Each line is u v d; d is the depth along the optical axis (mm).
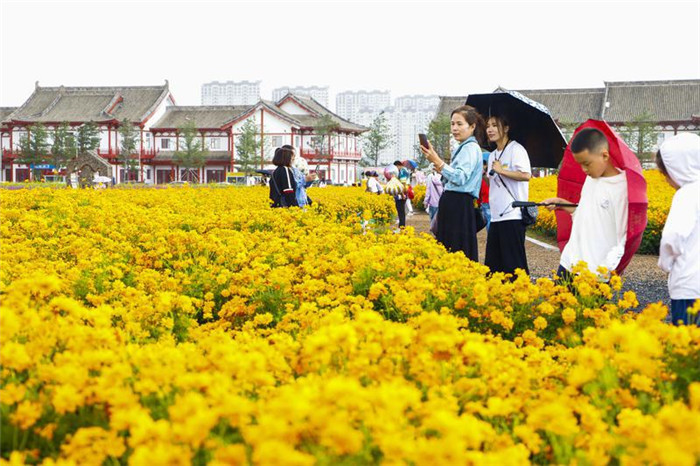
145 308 4242
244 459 2016
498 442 2393
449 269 4684
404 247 5934
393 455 1991
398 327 2965
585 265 4633
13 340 3014
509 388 2789
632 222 4828
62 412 2381
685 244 4316
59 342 2961
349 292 5043
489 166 6285
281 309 5031
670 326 3252
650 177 23469
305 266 5633
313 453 2139
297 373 3164
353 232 8945
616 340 2686
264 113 70688
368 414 2211
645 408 2629
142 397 2525
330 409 2143
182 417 2174
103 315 3064
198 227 9156
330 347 2666
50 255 6953
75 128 69625
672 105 64938
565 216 5875
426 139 6219
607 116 64875
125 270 6285
